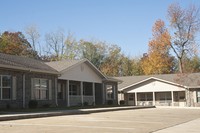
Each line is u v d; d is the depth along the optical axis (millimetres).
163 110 31797
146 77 53062
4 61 27078
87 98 38688
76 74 36250
